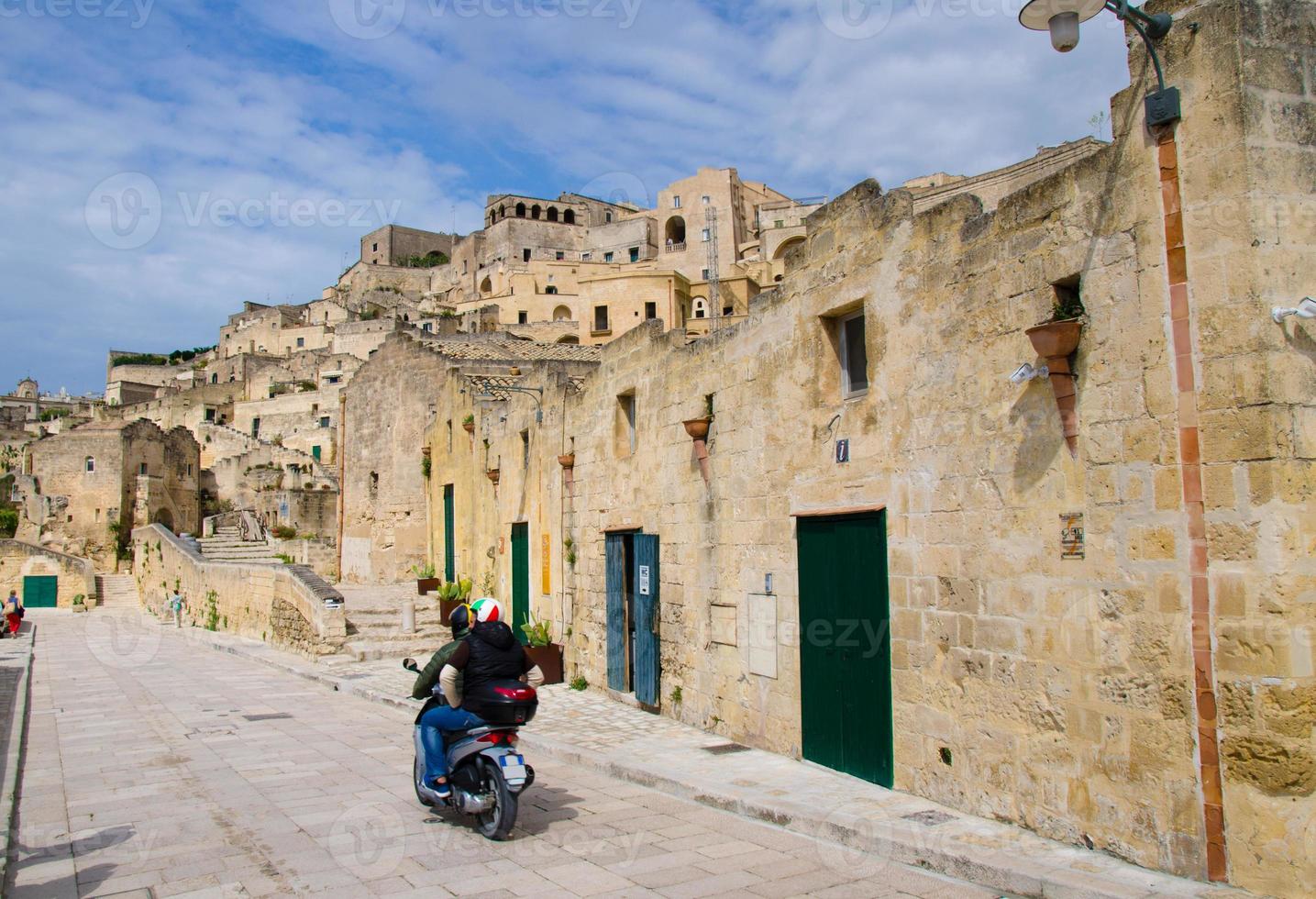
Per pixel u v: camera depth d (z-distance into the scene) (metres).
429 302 98.12
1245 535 5.20
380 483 29.61
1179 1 5.67
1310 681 5.04
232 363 96.69
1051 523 6.38
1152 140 5.76
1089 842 6.04
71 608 45.56
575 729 11.37
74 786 9.32
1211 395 5.39
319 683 17.42
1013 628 6.67
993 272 6.93
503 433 19.12
